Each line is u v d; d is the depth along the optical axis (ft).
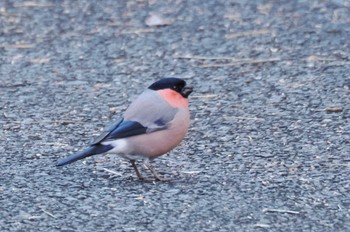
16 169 36.99
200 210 32.50
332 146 39.19
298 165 37.04
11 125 42.83
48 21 62.34
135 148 34.88
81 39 58.13
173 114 35.14
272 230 30.73
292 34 57.47
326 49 54.34
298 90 47.19
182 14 63.26
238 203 33.09
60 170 36.94
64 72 51.60
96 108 45.37
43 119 43.68
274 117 43.27
